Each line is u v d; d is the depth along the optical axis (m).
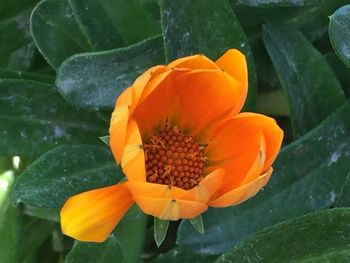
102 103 0.28
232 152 0.26
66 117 0.29
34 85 0.29
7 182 0.30
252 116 0.24
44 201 0.27
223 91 0.25
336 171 0.29
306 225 0.27
